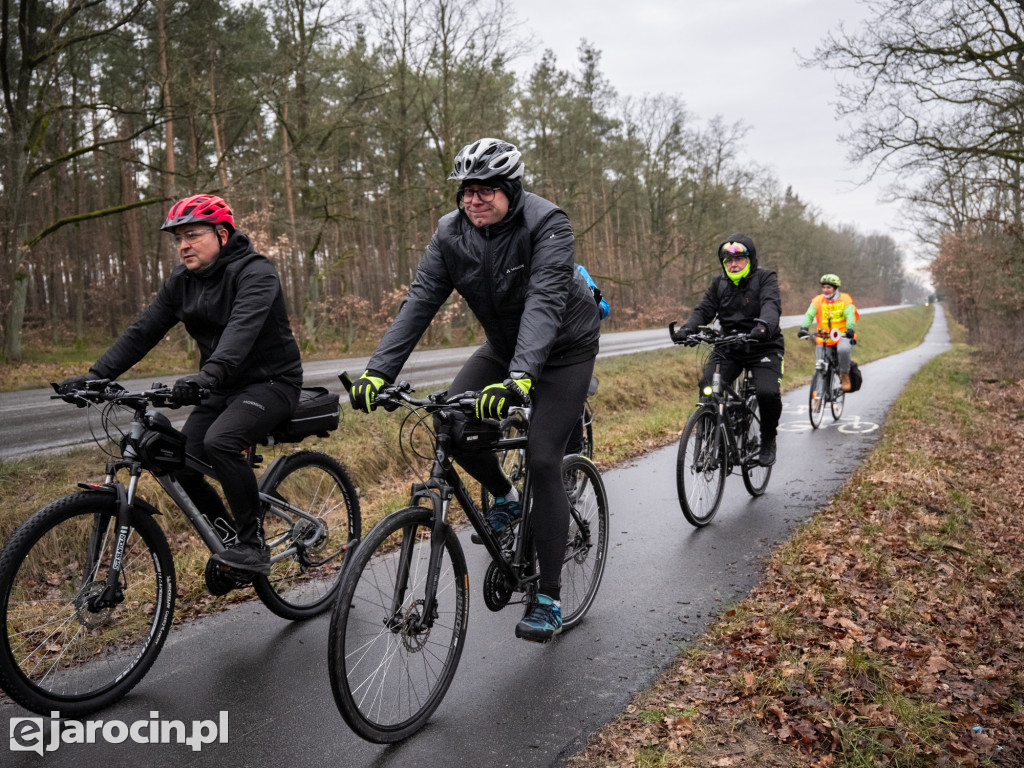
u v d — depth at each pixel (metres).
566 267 2.94
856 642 3.30
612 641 3.48
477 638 3.55
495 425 2.95
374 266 39.38
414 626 2.71
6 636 2.58
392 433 7.55
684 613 3.80
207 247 3.22
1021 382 14.51
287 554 3.67
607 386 12.21
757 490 6.25
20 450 6.84
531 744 2.65
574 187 35.91
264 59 23.23
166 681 3.11
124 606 3.12
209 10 22.19
